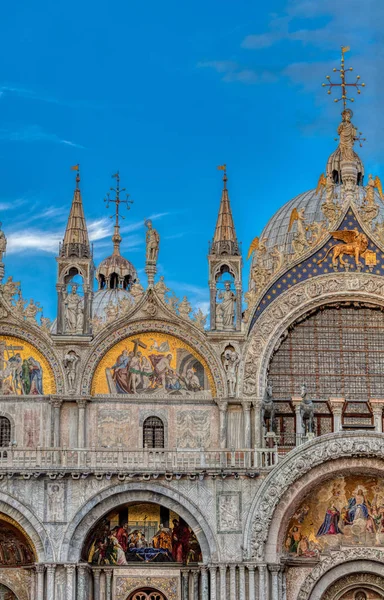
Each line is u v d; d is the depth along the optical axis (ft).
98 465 229.86
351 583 235.81
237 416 246.27
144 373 247.29
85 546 230.27
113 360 247.29
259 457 241.96
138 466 229.66
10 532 232.73
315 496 235.81
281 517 229.25
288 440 249.55
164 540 235.40
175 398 246.27
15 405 243.60
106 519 234.79
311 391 252.62
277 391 251.80
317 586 233.35
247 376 246.88
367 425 251.19
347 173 259.39
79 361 245.24
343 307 256.32
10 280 247.70
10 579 232.53
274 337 249.55
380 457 230.27
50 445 241.76
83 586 226.58
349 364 254.47
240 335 247.91
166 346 248.93
